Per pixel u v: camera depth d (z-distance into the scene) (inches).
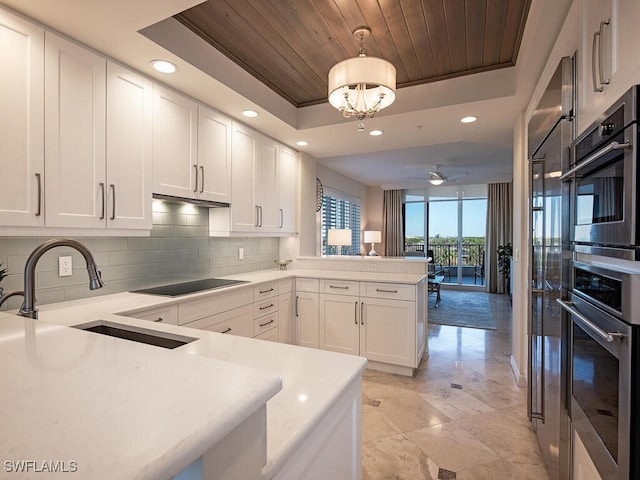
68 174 67.5
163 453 14.4
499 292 311.1
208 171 103.7
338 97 84.6
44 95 63.7
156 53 75.5
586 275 48.9
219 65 89.6
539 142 74.0
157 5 59.9
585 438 48.3
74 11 60.9
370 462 73.7
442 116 114.3
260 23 79.4
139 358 26.2
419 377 118.5
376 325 123.4
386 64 76.2
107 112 75.1
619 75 39.2
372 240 286.0
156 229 102.0
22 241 71.3
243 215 120.2
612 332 39.3
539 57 78.4
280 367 39.6
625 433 36.1
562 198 57.9
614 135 39.3
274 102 114.2
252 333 112.7
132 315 73.1
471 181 310.0
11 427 16.1
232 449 19.0
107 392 20.1
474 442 80.7
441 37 84.7
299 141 143.5
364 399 102.3
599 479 43.6
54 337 32.0
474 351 145.6
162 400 19.1
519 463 73.2
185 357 26.5
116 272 90.2
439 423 89.0
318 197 231.9
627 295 36.2
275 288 125.7
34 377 22.3
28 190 61.2
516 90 95.7
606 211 42.0
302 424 27.9
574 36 58.6
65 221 66.9
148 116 84.9
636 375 35.3
